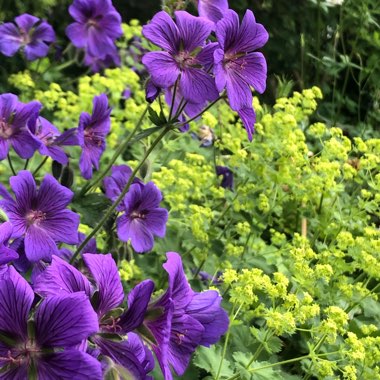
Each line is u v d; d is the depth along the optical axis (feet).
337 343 1.17
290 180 1.37
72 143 1.08
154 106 1.70
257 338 1.02
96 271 0.62
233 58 0.88
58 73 2.27
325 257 1.21
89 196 1.11
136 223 1.11
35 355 0.55
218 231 1.41
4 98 1.00
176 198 1.37
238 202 1.38
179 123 0.91
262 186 1.40
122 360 0.59
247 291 1.01
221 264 1.29
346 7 2.30
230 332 1.14
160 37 0.85
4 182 1.52
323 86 2.39
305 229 1.50
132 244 1.09
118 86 1.85
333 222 1.43
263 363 1.05
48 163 1.62
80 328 0.54
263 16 2.68
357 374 1.14
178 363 0.63
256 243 1.39
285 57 2.63
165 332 0.59
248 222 1.36
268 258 1.36
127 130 1.82
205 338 0.66
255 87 0.88
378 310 1.26
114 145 1.69
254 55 0.89
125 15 2.98
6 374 0.55
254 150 1.42
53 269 0.59
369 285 1.49
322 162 1.39
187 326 0.63
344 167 1.38
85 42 1.79
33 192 0.91
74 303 0.54
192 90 0.86
